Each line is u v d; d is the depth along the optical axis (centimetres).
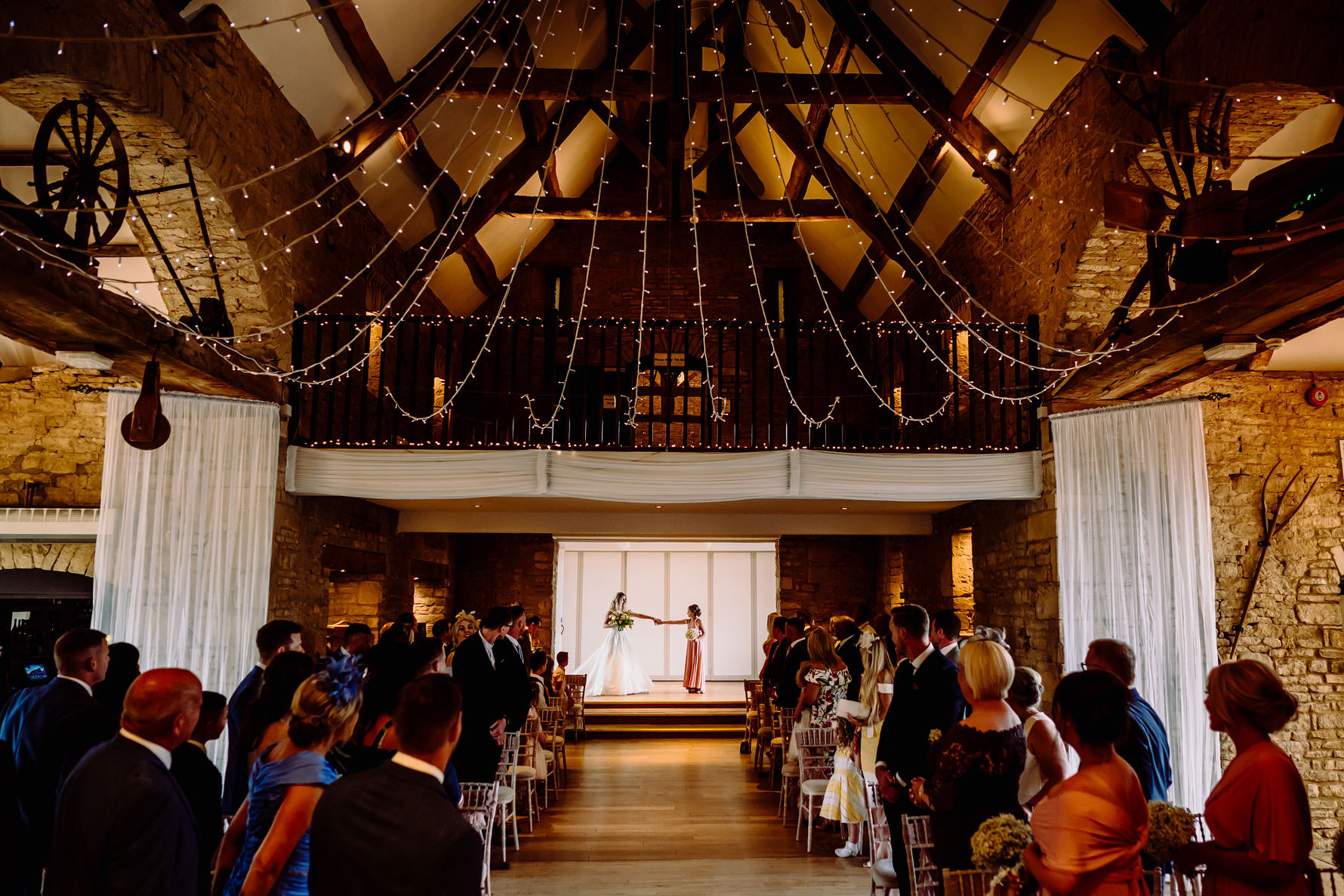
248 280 655
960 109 786
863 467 729
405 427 1004
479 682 512
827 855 558
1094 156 650
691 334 1288
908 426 1114
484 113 900
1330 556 714
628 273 1311
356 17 681
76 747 328
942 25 748
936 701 363
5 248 392
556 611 1358
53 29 439
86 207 464
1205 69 523
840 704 557
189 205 608
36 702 334
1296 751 688
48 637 746
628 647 1257
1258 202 419
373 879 177
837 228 1170
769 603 1487
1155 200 455
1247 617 703
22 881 268
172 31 544
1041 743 312
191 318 584
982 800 285
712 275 1316
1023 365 759
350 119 767
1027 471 730
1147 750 325
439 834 179
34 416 757
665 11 919
